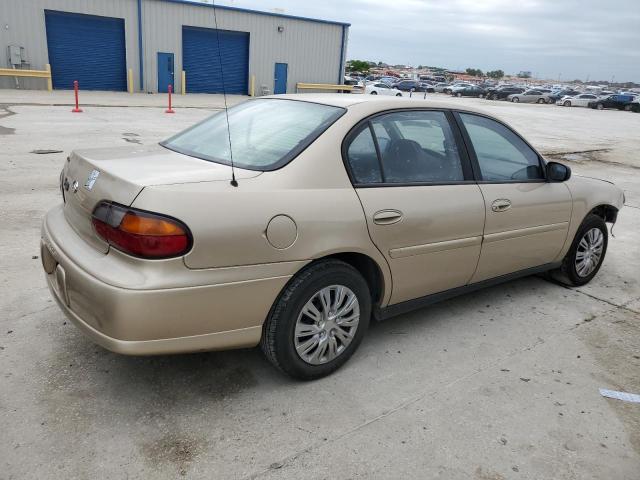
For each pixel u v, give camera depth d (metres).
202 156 3.08
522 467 2.49
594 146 16.88
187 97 26.80
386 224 3.05
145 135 12.32
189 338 2.54
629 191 9.88
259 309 2.68
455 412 2.85
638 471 2.51
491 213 3.65
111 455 2.40
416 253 3.27
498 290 4.59
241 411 2.75
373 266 3.14
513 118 27.44
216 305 2.54
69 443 2.45
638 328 3.99
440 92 58.00
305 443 2.55
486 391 3.06
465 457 2.52
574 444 2.67
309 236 2.74
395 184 3.17
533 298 4.46
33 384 2.85
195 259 2.44
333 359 3.08
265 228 2.59
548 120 27.72
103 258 2.53
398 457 2.49
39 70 25.30
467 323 3.91
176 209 2.40
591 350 3.62
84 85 26.75
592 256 4.77
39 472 2.27
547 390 3.11
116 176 2.57
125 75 27.64
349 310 3.06
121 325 2.39
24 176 7.55
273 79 31.83
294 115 3.28
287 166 2.81
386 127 3.26
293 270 2.71
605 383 3.23
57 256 2.72
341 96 3.59
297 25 31.61
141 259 2.38
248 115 3.51
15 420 2.57
